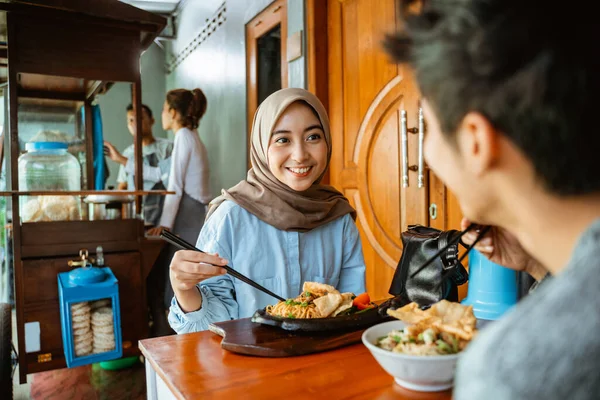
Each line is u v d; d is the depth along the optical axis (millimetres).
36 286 2008
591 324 291
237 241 1358
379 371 743
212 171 4652
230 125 4145
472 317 701
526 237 428
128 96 5777
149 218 3879
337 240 1489
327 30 2832
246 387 685
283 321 918
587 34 327
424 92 417
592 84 328
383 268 2543
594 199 360
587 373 282
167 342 910
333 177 2869
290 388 680
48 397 2189
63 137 2672
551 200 370
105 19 2180
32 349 1995
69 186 2221
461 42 366
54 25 2104
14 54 2021
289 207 1383
